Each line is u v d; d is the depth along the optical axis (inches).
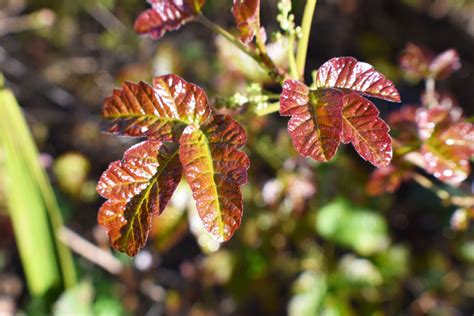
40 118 33.0
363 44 34.5
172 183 11.1
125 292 29.1
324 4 33.4
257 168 22.9
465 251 27.3
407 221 31.8
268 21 30.8
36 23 31.5
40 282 23.3
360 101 10.9
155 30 13.8
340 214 24.2
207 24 13.5
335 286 25.7
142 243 10.9
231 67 21.0
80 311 26.5
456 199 15.8
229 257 25.9
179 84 11.4
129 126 11.4
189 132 11.1
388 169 15.8
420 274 29.6
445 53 16.9
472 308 29.9
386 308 29.2
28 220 22.0
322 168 22.5
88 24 35.8
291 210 22.2
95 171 32.4
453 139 14.6
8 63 32.6
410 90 30.0
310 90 11.0
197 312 29.6
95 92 34.5
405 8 37.4
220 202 10.6
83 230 30.8
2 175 26.0
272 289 27.0
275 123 24.7
